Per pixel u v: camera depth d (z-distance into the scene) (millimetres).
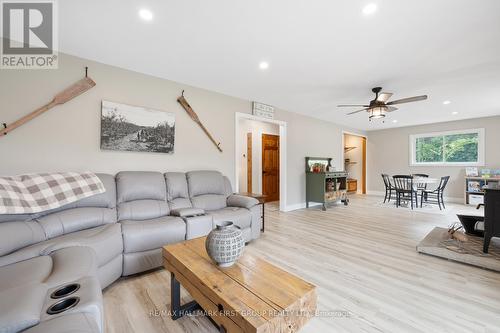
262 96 3957
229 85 3420
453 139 6211
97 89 2602
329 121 6191
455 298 1713
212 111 3643
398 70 2861
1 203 1552
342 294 1773
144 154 2939
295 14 1824
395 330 1382
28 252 1466
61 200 1910
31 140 2215
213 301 1105
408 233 3348
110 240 1812
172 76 3072
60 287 1068
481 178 5363
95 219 2035
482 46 2275
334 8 1750
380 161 7555
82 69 2508
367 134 7844
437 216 4430
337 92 3717
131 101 2844
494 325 1417
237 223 2740
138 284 1948
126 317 1521
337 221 4094
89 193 2111
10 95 2125
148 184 2580
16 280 1141
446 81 3207
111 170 2682
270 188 6418
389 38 2152
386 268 2215
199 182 3064
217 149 3691
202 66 2771
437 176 6398
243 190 6242
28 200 1723
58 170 2348
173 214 2543
